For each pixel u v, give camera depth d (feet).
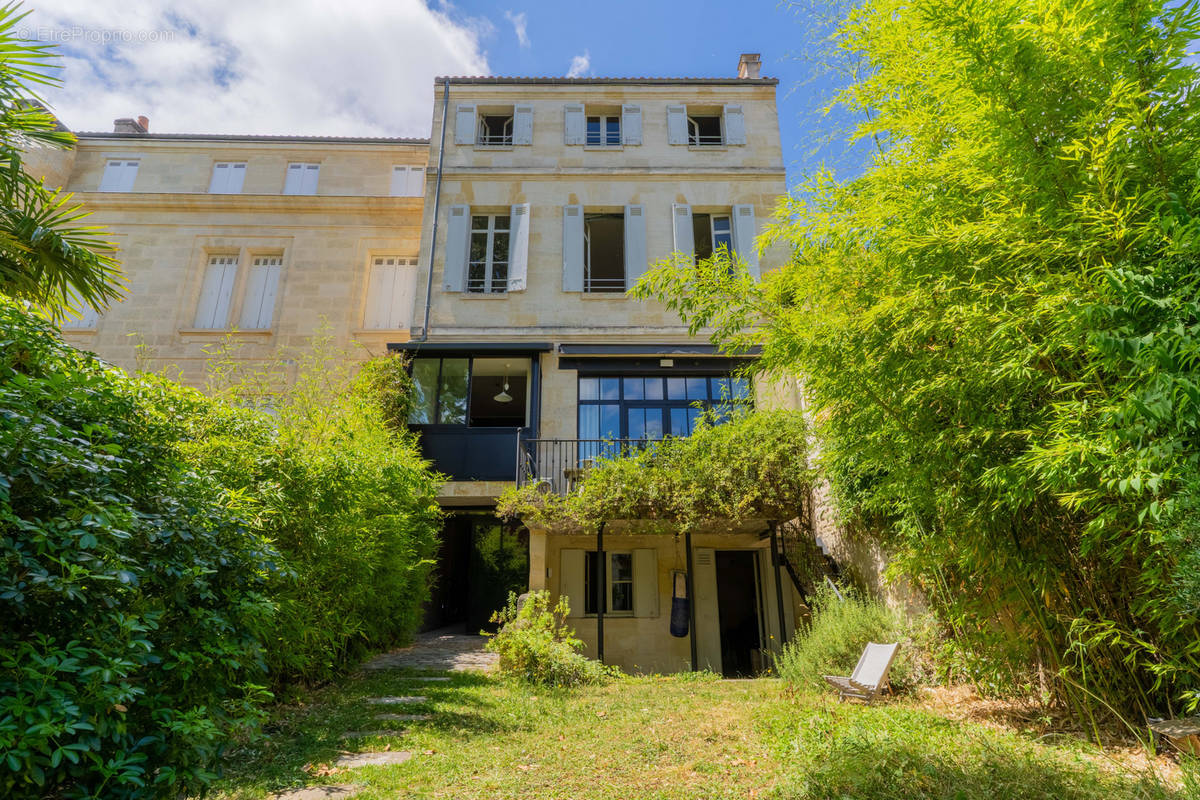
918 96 11.76
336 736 13.12
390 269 39.58
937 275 10.43
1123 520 9.21
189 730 6.61
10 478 6.11
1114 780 8.95
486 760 11.66
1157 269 7.16
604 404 33.86
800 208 14.30
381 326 38.37
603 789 10.11
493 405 41.88
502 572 35.45
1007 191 9.55
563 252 36.42
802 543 26.96
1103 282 7.95
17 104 13.56
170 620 8.18
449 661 24.40
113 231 38.50
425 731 13.61
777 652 28.96
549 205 37.52
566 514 24.59
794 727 13.42
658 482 24.35
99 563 6.37
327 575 17.70
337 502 16.87
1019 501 10.01
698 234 39.04
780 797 9.47
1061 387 9.02
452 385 33.81
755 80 40.55
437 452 32.50
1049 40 8.81
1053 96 9.15
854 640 18.49
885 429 11.91
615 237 40.81
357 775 10.58
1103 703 11.27
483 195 37.78
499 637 21.36
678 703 17.06
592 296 35.63
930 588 16.76
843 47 13.55
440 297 35.55
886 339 10.89
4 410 6.29
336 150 42.16
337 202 39.50
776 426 25.22
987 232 9.22
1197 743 9.40
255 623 9.41
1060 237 8.76
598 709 16.42
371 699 17.13
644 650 29.37
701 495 23.93
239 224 39.34
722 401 33.86
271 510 11.89
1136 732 10.33
